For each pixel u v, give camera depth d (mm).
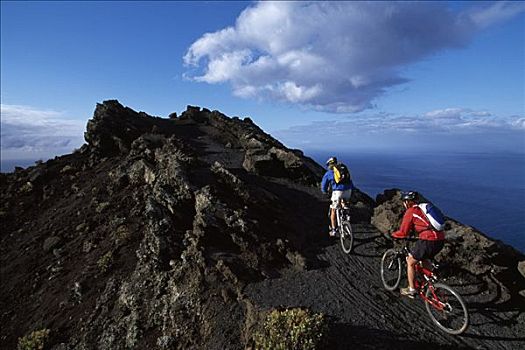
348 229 12305
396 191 15234
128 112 36344
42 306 15602
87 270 16156
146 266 13812
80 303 14484
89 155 31609
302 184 19891
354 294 10156
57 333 13422
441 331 8664
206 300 10789
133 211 19359
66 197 26078
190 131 35531
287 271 11516
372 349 8094
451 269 10891
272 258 11953
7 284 18281
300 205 16906
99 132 31047
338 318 9086
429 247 8555
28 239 21906
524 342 8133
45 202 26547
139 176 22562
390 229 12961
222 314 10070
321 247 12984
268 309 9438
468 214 186500
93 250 17938
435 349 8062
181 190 15594
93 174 27797
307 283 10766
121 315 12672
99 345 12031
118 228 18188
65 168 29938
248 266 11508
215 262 11695
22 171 31859
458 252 10898
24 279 18141
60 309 14750
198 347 9734
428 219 8578
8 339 14594
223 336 9398
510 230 145375
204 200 14133
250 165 20875
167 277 12742
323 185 13203
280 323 8398
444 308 8562
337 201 12586
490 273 10211
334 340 8320
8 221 24969
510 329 8570
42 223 23375
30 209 26109
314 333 8031
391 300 9906
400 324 8922
